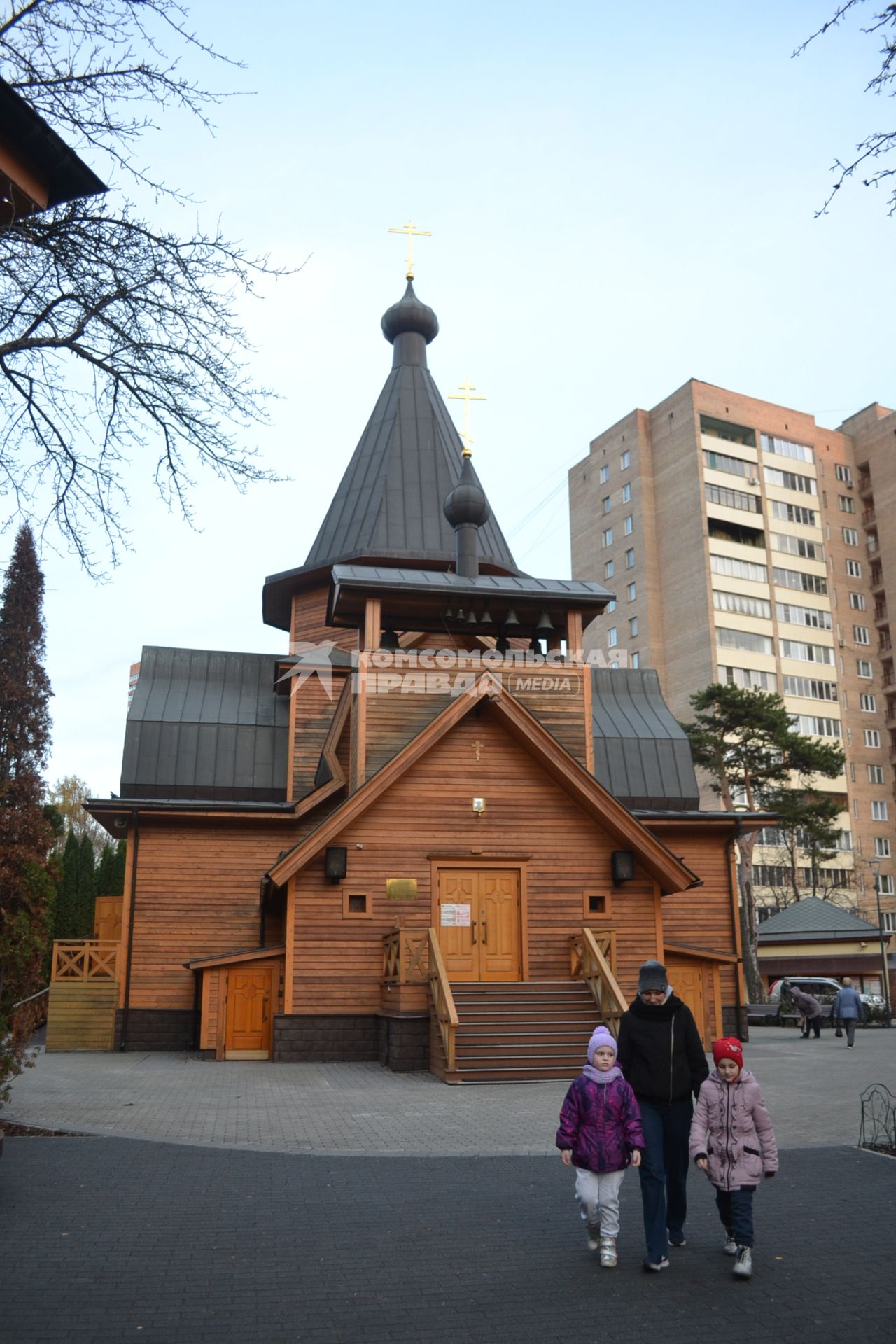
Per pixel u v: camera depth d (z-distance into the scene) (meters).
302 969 20.31
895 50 7.42
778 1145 11.91
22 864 14.87
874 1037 29.47
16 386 10.11
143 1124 13.04
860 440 85.25
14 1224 8.48
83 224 9.51
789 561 79.38
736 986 26.20
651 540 79.69
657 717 30.42
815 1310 6.63
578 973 20.30
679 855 26.73
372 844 20.83
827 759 48.53
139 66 9.29
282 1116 13.72
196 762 26.06
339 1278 7.25
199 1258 7.66
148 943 23.73
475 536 25.83
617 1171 7.57
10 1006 12.63
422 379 35.03
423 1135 12.48
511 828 21.30
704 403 79.00
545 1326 6.38
